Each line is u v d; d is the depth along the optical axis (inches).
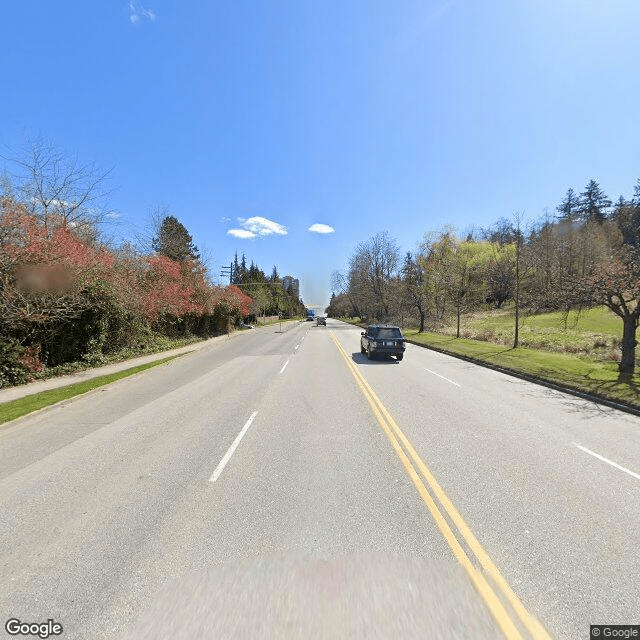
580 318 1494.8
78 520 175.9
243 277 4640.8
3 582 134.4
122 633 111.1
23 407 390.0
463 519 173.6
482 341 1166.3
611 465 238.4
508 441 282.2
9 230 528.7
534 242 1955.0
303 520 172.9
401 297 2043.6
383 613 118.1
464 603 122.5
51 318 566.9
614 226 2278.5
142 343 943.0
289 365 699.4
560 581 133.1
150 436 299.9
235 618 116.1
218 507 185.8
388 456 251.1
